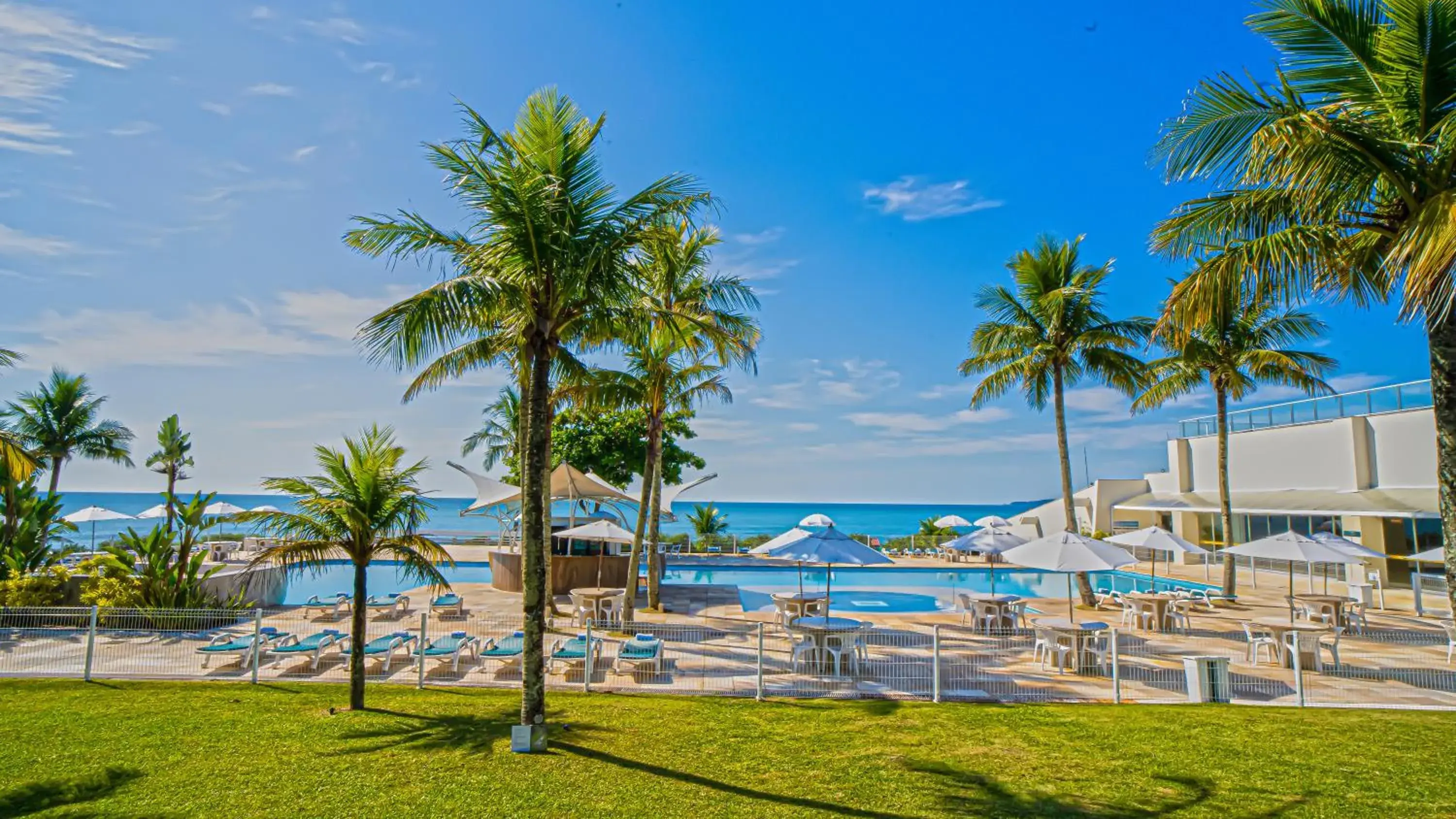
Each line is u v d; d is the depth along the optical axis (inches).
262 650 491.8
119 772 295.0
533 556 332.8
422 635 449.1
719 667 515.2
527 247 333.7
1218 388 915.4
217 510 1179.9
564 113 351.6
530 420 339.3
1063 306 832.9
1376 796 277.0
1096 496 1542.8
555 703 409.1
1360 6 293.9
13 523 787.4
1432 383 287.3
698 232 683.4
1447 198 252.2
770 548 613.0
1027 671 513.7
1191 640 642.8
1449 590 279.3
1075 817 260.1
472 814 257.3
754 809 265.0
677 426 1333.7
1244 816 260.1
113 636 582.2
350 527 385.4
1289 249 323.0
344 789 278.7
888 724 371.2
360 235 355.6
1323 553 593.6
